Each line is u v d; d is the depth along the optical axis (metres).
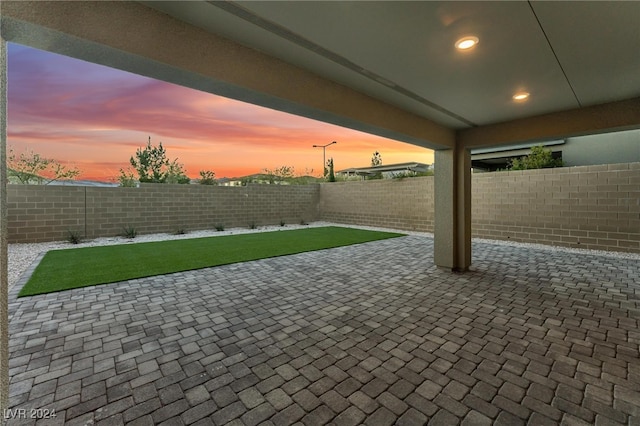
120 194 9.46
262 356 2.76
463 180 5.51
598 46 2.54
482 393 2.22
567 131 4.28
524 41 2.46
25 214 8.03
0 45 1.57
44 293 4.36
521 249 7.53
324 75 3.16
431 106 4.14
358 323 3.46
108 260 6.39
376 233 10.79
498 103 3.99
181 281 5.04
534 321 3.45
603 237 7.09
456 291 4.53
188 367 2.58
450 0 1.94
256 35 2.39
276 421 1.97
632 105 3.80
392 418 1.99
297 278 5.26
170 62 2.13
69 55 2.00
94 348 2.88
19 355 2.74
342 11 2.06
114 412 2.05
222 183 14.52
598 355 2.72
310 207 14.62
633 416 1.98
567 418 1.97
